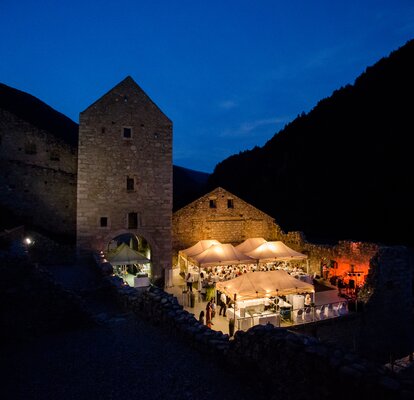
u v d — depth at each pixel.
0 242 17.03
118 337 9.82
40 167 26.98
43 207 26.84
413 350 19.25
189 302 20.38
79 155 23.48
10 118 26.38
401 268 19.59
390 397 4.32
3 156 25.89
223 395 6.39
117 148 24.41
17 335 9.70
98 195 23.80
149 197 25.11
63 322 10.48
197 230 29.66
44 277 10.45
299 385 5.61
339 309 19.00
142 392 6.56
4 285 9.80
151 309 11.18
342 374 4.94
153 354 8.48
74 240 27.14
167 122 25.92
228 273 24.88
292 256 24.70
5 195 25.70
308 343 5.82
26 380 7.16
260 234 31.81
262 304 17.91
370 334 18.48
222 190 30.72
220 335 8.60
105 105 24.30
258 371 6.53
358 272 23.03
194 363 7.89
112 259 22.66
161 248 25.27
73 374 7.42
